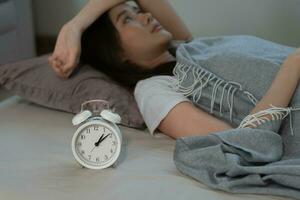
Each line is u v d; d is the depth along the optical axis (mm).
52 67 1400
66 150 1128
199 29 2355
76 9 2637
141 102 1270
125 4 1486
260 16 2211
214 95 1195
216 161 954
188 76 1244
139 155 1105
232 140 978
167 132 1197
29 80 1417
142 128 1300
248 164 969
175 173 1004
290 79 1081
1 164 1054
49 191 932
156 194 904
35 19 2725
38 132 1246
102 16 1456
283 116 1050
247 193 910
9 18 2301
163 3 1666
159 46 1411
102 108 1122
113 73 1518
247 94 1167
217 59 1243
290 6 2127
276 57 1265
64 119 1349
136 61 1452
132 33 1407
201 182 955
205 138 1006
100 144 1020
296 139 1041
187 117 1141
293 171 881
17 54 2439
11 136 1217
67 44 1336
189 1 2311
